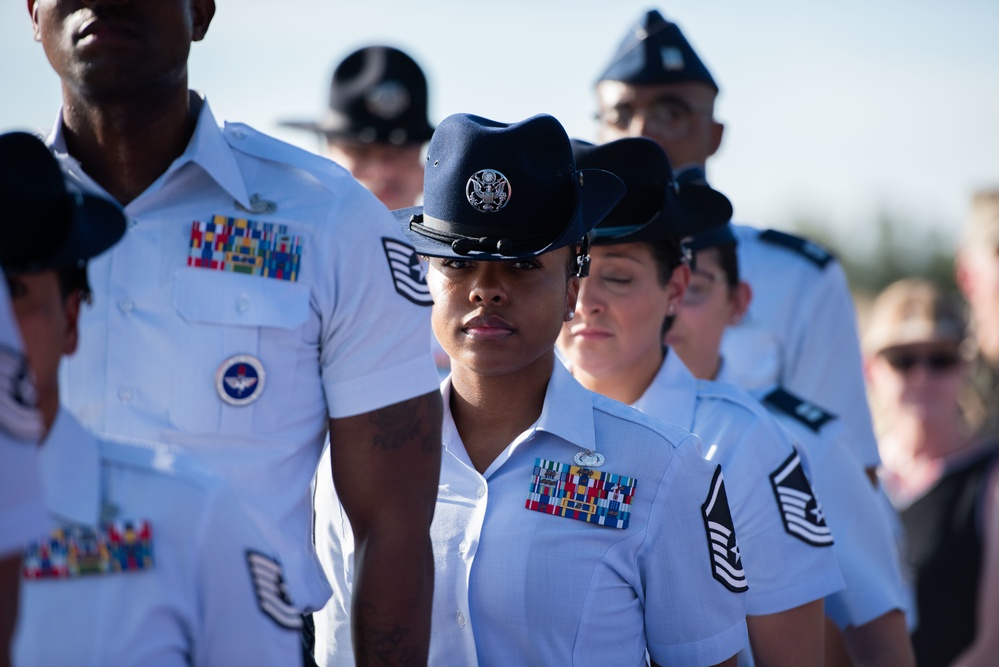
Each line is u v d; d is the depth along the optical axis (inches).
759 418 306.2
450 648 257.0
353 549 258.4
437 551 259.9
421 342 246.7
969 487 506.3
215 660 192.9
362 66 590.6
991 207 494.6
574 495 258.4
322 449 246.7
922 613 501.0
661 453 259.3
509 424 266.7
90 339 227.0
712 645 258.1
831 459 343.9
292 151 247.8
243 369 228.5
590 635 252.4
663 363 316.2
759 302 448.1
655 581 257.0
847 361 449.1
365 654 240.8
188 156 233.8
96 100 226.7
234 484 228.1
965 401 568.1
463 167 258.7
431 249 256.2
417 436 244.4
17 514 161.3
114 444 196.7
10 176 181.6
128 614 185.9
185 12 229.1
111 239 196.5
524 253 252.4
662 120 457.7
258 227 235.5
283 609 199.8
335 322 239.0
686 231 314.3
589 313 307.9
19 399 162.9
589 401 266.8
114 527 188.1
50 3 225.6
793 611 294.2
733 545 265.1
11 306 183.8
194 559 190.2
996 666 358.6
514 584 254.4
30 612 185.0
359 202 243.4
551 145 261.9
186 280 229.8
